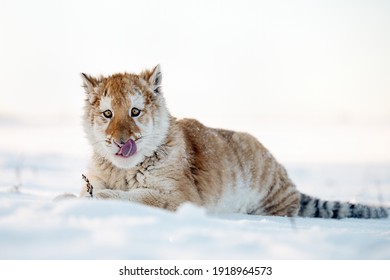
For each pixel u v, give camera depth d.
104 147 11.02
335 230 8.20
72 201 7.24
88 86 11.64
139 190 10.94
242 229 7.12
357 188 23.17
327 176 29.17
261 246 6.05
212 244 6.05
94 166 11.53
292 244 6.23
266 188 13.73
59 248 5.41
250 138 13.96
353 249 6.32
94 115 11.29
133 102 11.05
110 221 6.47
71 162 31.28
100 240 5.73
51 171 25.61
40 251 5.31
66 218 6.51
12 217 6.41
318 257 5.87
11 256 5.24
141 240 5.94
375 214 13.94
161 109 11.51
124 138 10.58
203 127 13.17
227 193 12.70
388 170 32.84
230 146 13.30
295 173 30.38
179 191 11.18
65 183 20.25
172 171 11.23
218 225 7.04
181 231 6.38
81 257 5.34
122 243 5.71
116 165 10.96
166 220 6.86
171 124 11.69
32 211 6.80
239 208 13.20
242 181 13.16
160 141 11.26
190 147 12.11
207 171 12.20
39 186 18.25
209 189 12.11
